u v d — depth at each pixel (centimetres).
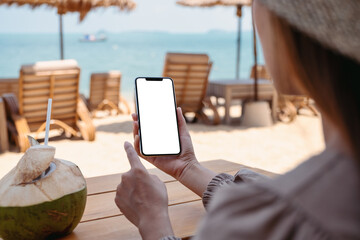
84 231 116
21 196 103
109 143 539
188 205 136
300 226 38
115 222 123
